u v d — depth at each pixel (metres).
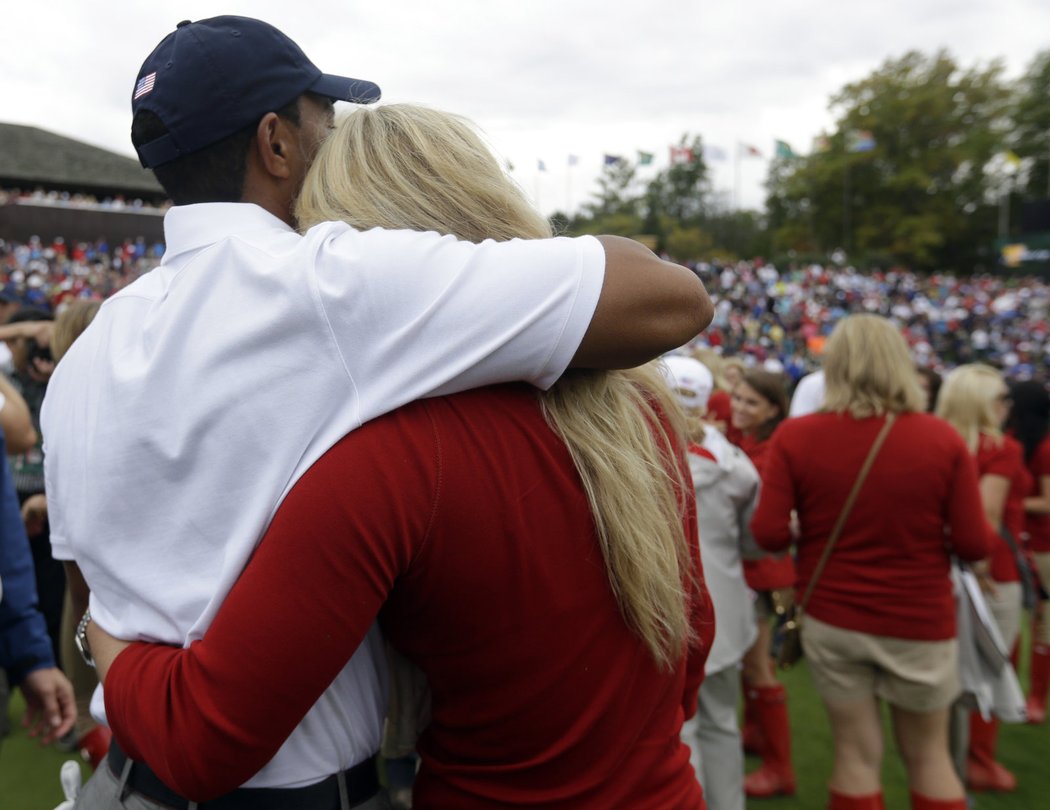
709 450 2.49
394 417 0.74
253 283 0.76
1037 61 48.81
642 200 55.97
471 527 0.75
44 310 3.77
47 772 3.04
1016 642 3.25
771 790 3.06
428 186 0.85
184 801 0.84
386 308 0.73
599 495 0.81
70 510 0.85
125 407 0.79
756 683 3.10
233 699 0.71
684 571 0.92
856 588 2.21
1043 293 30.12
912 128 47.31
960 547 2.15
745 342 20.92
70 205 27.84
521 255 0.76
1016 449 3.09
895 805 3.01
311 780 0.85
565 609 0.80
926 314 26.23
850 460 2.19
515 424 0.79
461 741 0.85
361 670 0.89
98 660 0.87
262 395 0.74
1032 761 3.37
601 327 0.75
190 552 0.78
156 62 0.89
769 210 53.28
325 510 0.71
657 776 0.88
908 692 2.20
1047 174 48.78
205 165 0.89
